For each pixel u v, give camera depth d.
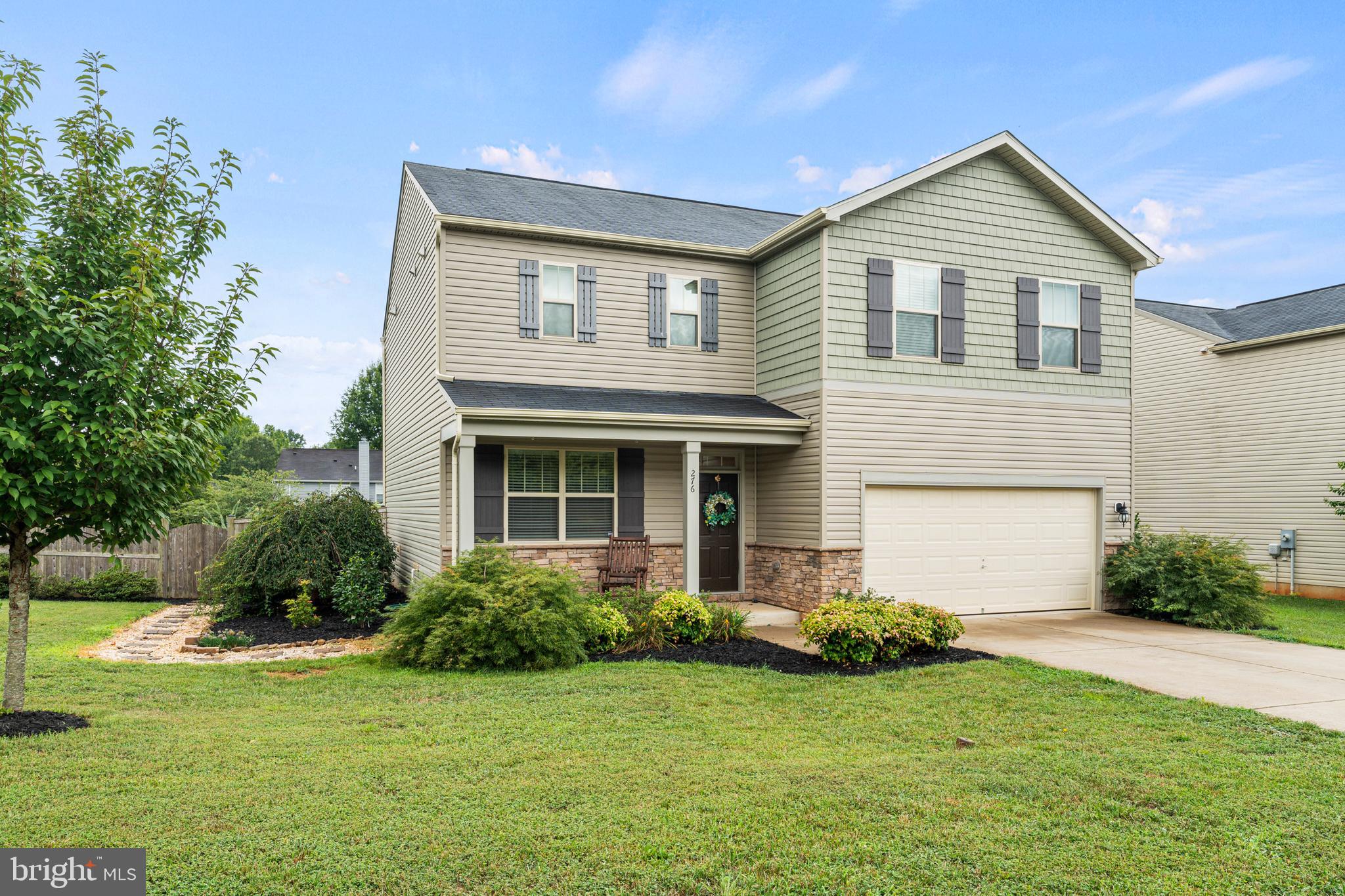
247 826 4.09
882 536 12.03
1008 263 12.98
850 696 7.37
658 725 6.32
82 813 4.21
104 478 5.59
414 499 14.29
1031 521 13.10
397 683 7.77
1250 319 19.44
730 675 8.16
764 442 11.88
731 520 13.02
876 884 3.61
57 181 6.01
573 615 8.94
